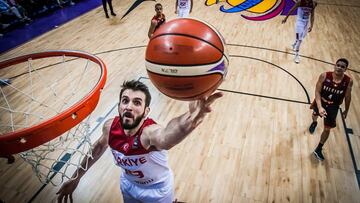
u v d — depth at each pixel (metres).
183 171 3.26
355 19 9.02
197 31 1.14
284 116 4.23
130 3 10.19
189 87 1.15
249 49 6.54
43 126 1.76
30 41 7.04
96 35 7.32
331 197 2.99
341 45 6.93
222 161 3.41
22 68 5.64
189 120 1.27
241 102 4.54
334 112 3.20
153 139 1.57
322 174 3.26
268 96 4.71
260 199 2.94
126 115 1.65
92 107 2.12
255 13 9.16
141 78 5.19
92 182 3.13
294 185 3.12
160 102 4.52
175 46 1.11
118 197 2.96
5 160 3.46
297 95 4.75
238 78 5.24
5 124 3.87
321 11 9.84
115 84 4.98
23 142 1.73
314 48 6.69
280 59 6.07
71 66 5.68
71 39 7.07
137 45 6.67
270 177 3.21
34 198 2.95
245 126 4.01
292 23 8.38
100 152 2.10
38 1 8.66
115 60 5.91
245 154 3.52
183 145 3.65
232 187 3.07
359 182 3.17
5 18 7.52
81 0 10.61
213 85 1.21
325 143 3.73
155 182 1.94
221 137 3.79
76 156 3.31
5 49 6.61
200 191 3.02
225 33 7.52
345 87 3.11
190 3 6.51
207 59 1.12
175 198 2.93
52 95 4.66
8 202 2.90
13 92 4.79
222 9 9.52
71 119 1.92
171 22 1.20
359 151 3.60
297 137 3.82
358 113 4.33
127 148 1.74
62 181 3.09
